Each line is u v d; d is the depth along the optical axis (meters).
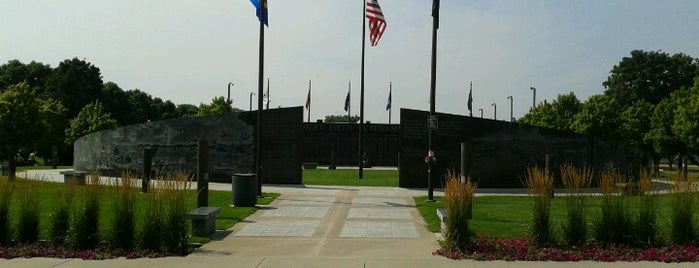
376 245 11.69
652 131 51.31
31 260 9.92
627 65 77.06
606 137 50.50
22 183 12.20
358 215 16.86
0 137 46.41
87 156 37.56
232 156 30.56
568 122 57.50
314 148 60.44
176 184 11.03
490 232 12.97
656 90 74.81
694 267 9.43
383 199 21.83
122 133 34.22
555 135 29.64
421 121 29.06
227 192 23.84
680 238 10.95
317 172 44.81
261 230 13.79
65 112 63.50
